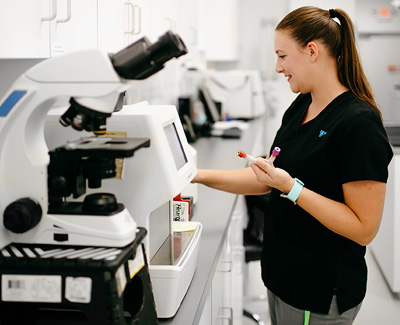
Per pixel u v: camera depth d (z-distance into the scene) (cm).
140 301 112
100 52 101
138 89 298
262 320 311
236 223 271
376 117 146
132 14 194
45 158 109
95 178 109
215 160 321
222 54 528
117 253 102
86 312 98
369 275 386
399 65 497
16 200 107
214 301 177
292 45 153
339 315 158
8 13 115
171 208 153
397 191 339
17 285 100
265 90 594
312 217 156
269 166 145
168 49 99
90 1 161
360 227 145
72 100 105
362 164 142
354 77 154
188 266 134
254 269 393
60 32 140
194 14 402
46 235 107
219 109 500
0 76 151
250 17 593
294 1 491
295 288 160
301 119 165
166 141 126
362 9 492
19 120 106
